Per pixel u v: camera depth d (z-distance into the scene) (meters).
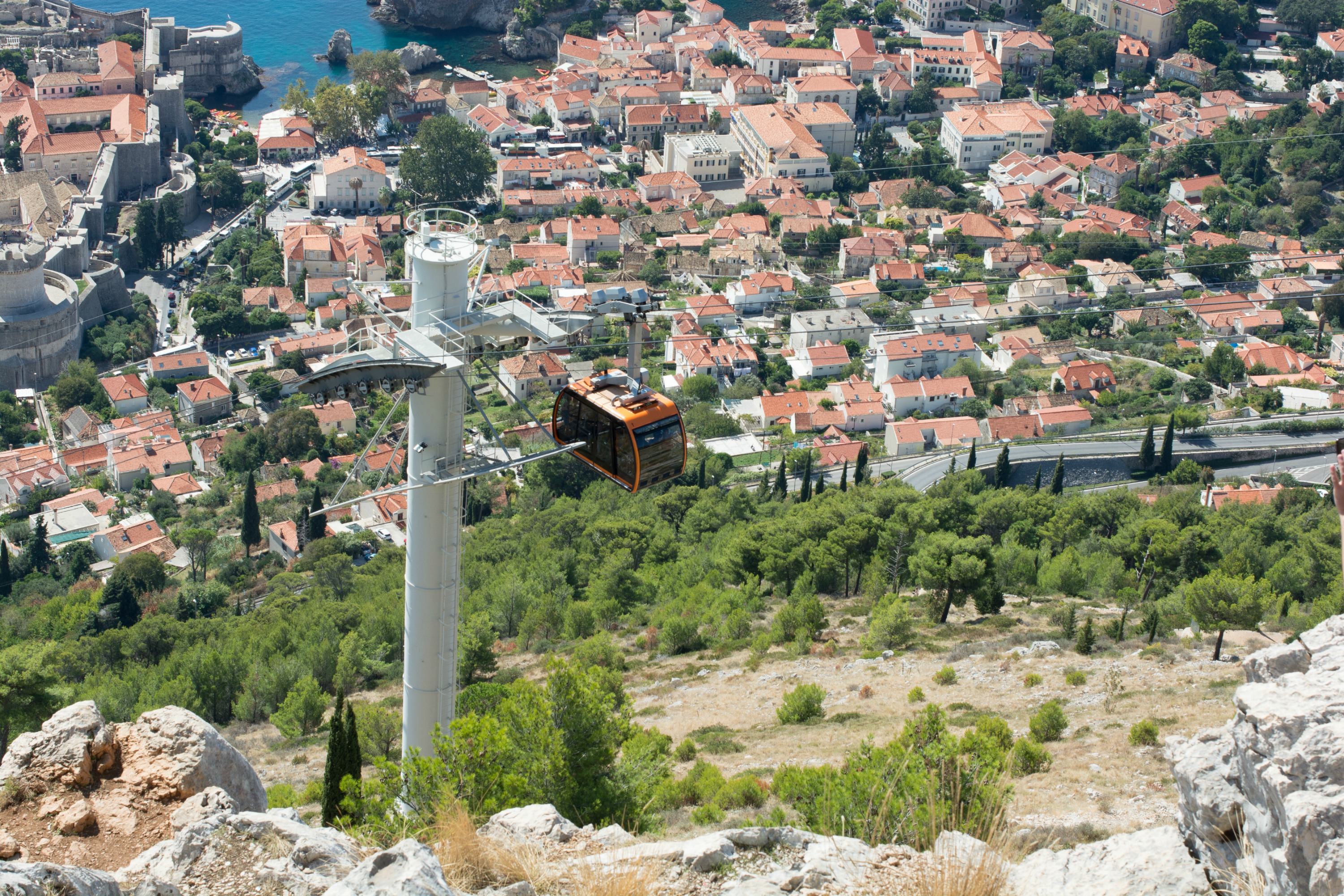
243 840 29.66
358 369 65.12
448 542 70.12
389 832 36.75
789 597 138.62
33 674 97.31
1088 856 23.28
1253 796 20.45
